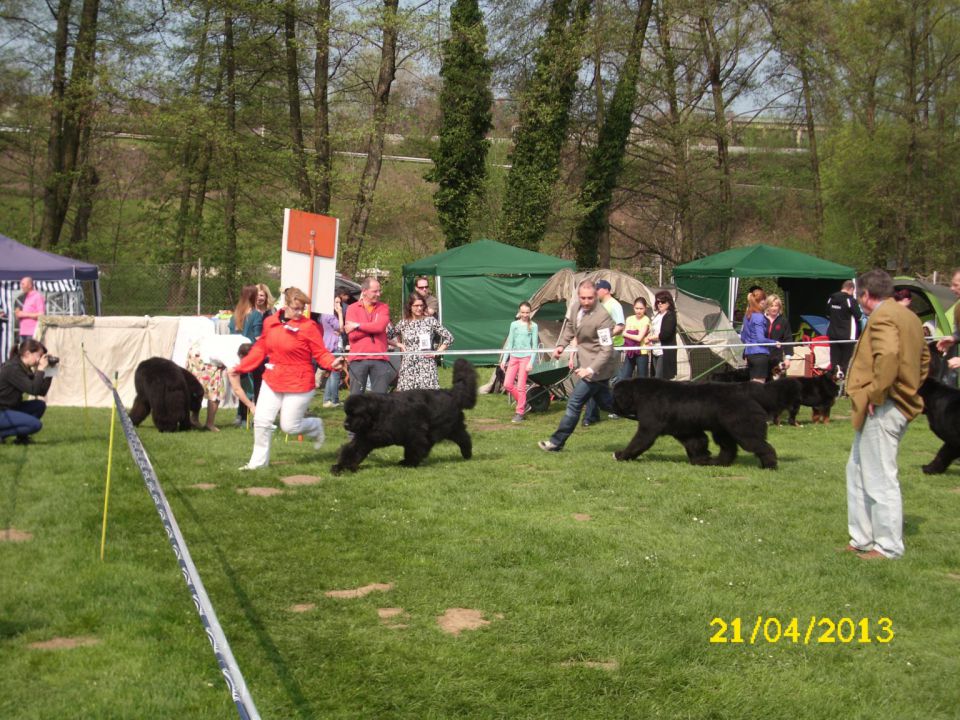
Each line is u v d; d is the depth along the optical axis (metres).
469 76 25.95
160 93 24.83
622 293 16.58
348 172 27.64
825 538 6.48
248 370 8.76
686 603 5.13
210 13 24.64
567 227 29.59
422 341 10.91
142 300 20.64
